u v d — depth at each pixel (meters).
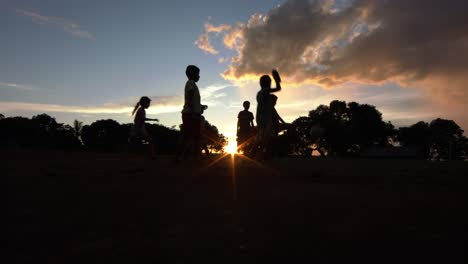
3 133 81.44
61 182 4.88
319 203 3.51
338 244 2.24
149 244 2.24
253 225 2.69
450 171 7.09
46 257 2.02
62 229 2.58
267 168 7.35
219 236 2.40
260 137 9.29
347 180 5.39
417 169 7.61
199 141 8.64
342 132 81.38
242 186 4.65
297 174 6.14
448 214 3.07
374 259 1.99
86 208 3.26
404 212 3.12
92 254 2.07
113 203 3.49
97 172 6.12
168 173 6.11
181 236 2.41
